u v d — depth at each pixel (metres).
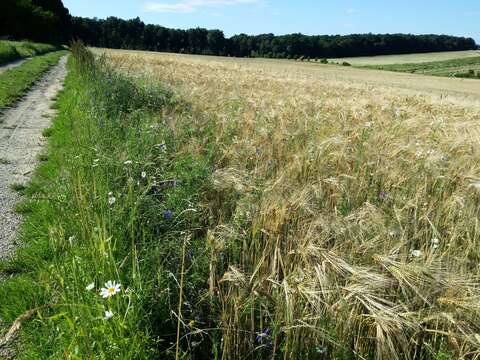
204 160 5.61
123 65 19.69
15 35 69.94
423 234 3.84
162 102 10.25
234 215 3.91
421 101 12.88
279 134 6.27
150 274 3.25
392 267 2.79
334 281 2.75
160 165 5.56
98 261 3.02
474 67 93.12
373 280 2.69
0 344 3.07
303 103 10.08
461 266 3.14
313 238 3.04
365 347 2.79
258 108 9.03
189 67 32.50
